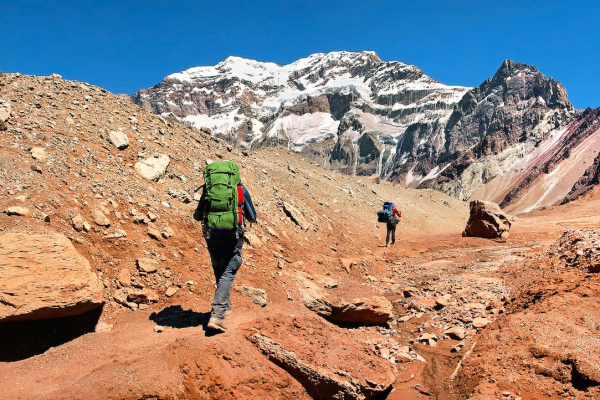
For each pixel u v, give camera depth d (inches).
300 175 914.1
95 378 179.3
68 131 376.8
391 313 328.5
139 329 233.6
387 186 1542.8
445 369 245.4
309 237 529.7
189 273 296.4
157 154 427.2
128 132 440.8
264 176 679.7
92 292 226.1
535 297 286.8
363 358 229.6
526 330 240.7
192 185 422.6
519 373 210.2
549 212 2659.9
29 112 373.1
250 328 234.4
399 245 769.6
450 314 331.3
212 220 225.0
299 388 209.8
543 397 193.3
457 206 1702.8
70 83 486.3
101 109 460.4
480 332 281.6
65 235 259.9
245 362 208.4
